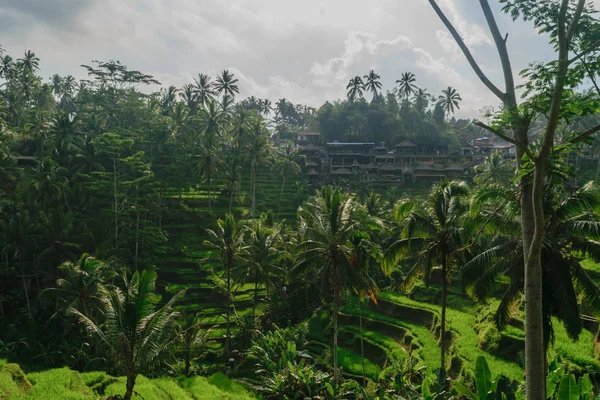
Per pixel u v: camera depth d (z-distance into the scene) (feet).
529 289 38.86
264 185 309.83
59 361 136.56
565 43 36.01
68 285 128.67
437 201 92.48
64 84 392.27
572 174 47.16
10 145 226.79
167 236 213.25
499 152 237.25
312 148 364.58
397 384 96.07
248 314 168.66
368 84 439.63
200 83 347.56
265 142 270.46
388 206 257.14
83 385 87.25
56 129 214.69
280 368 118.11
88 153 203.51
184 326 147.95
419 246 95.09
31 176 179.83
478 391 53.42
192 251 212.43
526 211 42.29
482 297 66.39
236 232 157.28
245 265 150.10
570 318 58.34
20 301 162.09
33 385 83.97
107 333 72.13
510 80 42.22
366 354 132.16
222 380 115.14
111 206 191.11
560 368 61.82
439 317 134.62
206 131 275.39
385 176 329.93
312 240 106.11
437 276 172.76
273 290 172.55
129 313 70.28
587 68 34.55
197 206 260.83
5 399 72.28
